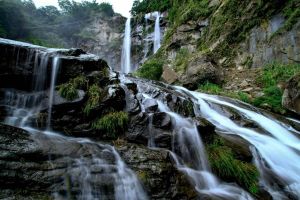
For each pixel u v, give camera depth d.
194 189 5.75
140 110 7.19
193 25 24.02
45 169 4.86
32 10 48.34
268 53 17.30
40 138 5.45
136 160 5.80
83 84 7.28
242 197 5.86
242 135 8.70
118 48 43.84
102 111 6.90
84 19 52.50
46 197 4.59
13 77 7.14
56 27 48.50
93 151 5.63
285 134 9.79
